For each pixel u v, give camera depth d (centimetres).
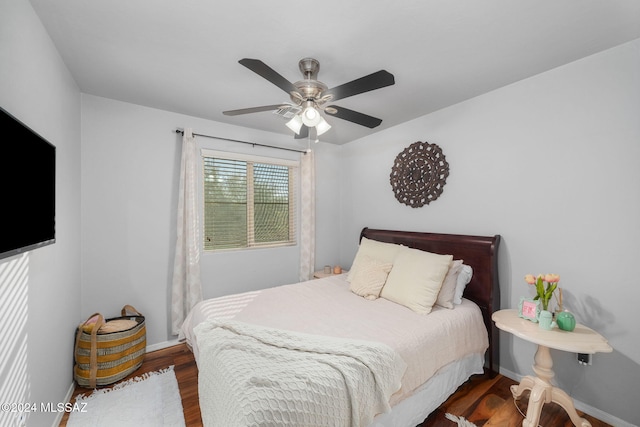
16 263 119
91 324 218
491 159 236
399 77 210
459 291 225
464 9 139
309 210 374
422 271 220
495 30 156
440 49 174
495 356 223
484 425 172
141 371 233
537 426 165
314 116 170
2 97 109
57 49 173
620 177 173
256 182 345
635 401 166
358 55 180
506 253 227
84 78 212
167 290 279
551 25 152
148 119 269
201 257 299
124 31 156
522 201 217
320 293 253
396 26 152
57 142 174
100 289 247
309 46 170
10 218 104
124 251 258
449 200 269
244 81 217
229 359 133
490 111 236
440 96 245
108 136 249
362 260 280
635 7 137
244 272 327
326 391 117
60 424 173
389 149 334
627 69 170
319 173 395
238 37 161
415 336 169
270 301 229
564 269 196
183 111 279
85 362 209
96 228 245
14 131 107
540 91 206
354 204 389
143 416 181
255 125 323
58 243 175
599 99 180
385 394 133
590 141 184
